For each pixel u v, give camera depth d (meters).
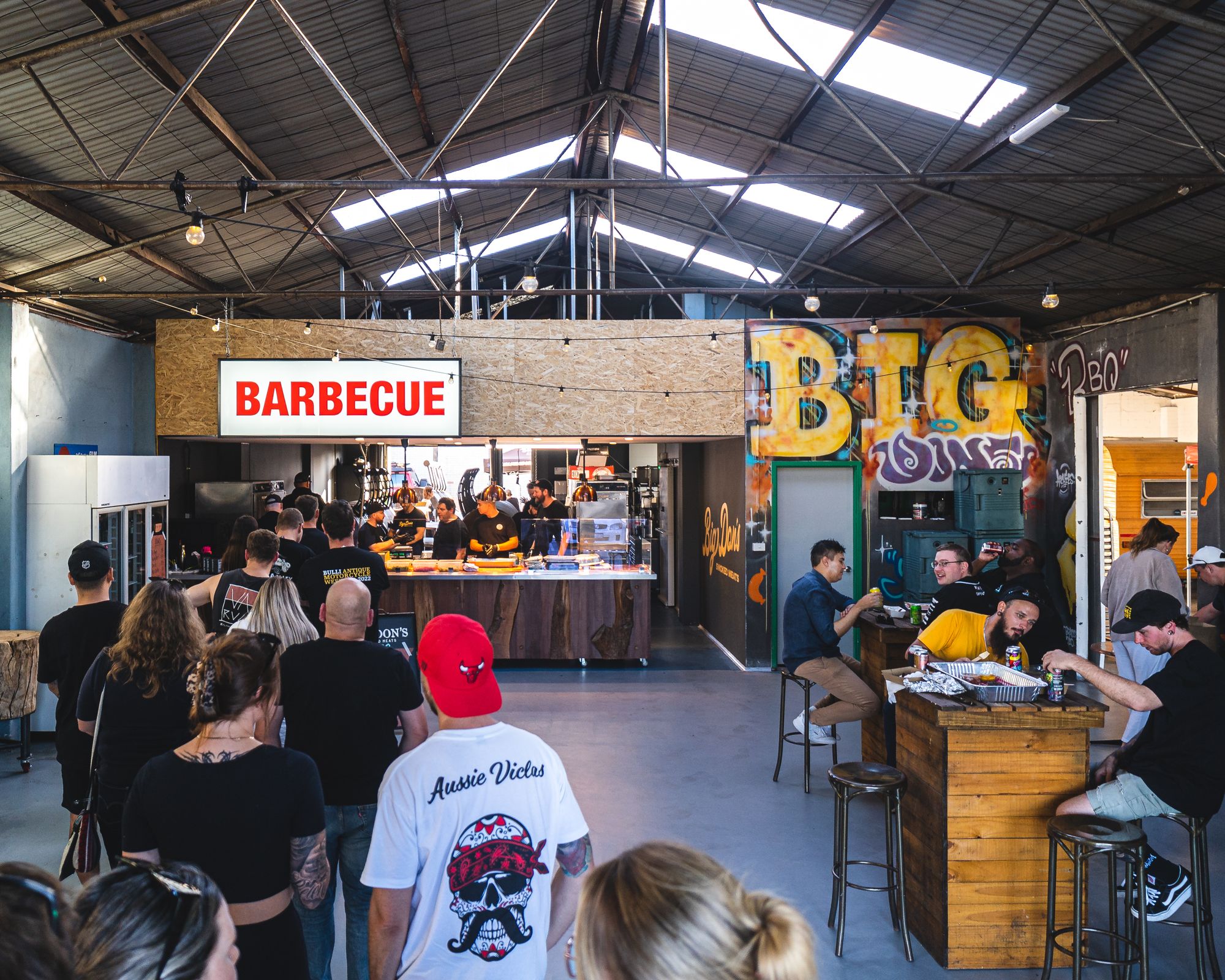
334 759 2.84
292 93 6.32
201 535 10.02
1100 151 6.19
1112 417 10.92
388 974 1.88
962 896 3.59
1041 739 3.63
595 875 1.04
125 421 9.79
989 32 5.43
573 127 9.41
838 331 9.52
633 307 16.19
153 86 5.47
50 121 5.45
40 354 7.78
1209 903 3.53
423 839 1.88
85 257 7.19
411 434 9.31
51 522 6.86
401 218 10.08
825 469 9.52
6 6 4.36
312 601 4.85
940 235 8.67
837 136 7.40
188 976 1.17
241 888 2.10
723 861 4.52
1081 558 9.32
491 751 1.94
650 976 0.93
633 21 7.03
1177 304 7.81
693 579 11.78
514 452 16.12
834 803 5.32
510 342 9.59
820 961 3.64
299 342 9.61
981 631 4.84
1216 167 5.62
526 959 1.90
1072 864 3.62
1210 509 7.43
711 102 7.76
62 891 0.98
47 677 3.92
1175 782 3.46
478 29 6.41
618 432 9.53
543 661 9.48
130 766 3.02
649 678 8.70
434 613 9.14
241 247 8.86
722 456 10.41
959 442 9.59
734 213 10.35
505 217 11.82
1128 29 4.96
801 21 6.01
